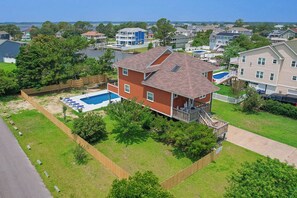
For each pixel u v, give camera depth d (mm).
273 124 26641
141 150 20828
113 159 19391
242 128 25453
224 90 39719
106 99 35094
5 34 103125
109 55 41656
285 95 33438
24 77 34969
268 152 20766
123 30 127688
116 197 10352
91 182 16328
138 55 28516
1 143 21406
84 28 175000
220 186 16094
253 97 29641
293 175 10758
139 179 11094
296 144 22234
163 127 21641
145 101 25969
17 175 16953
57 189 15391
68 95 35812
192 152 18828
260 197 10102
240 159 19547
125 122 21312
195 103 25188
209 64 28672
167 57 27984
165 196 10297
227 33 106812
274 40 96188
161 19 137750
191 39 147250
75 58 42406
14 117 27203
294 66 33375
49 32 140125
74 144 21438
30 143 21562
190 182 16438
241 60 38406
